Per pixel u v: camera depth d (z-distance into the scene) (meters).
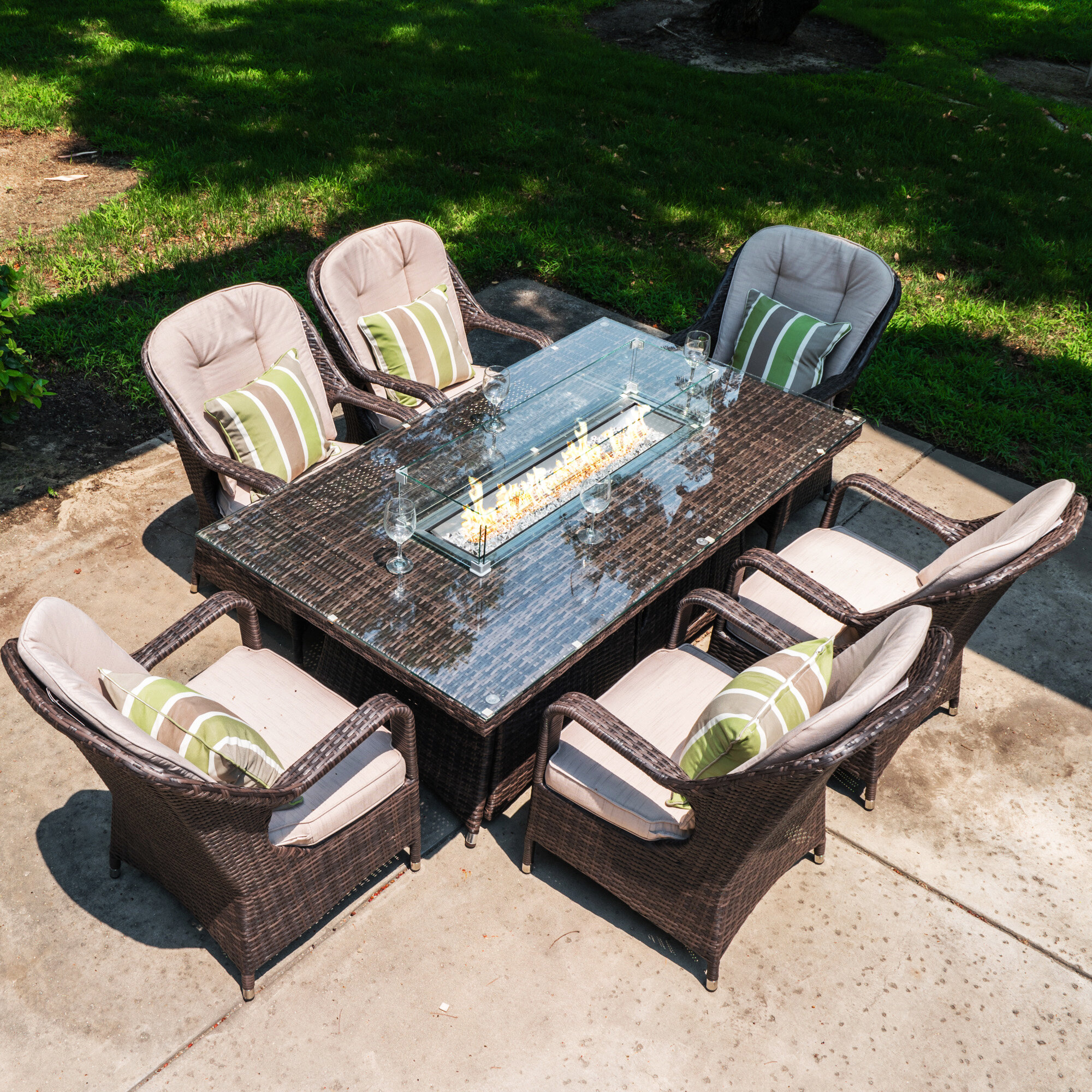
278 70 9.73
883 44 12.66
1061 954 2.86
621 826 2.66
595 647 2.83
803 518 4.61
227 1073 2.46
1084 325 6.30
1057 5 15.27
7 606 3.77
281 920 2.57
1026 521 2.88
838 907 2.95
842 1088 2.50
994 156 9.00
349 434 4.42
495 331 4.67
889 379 5.50
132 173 7.47
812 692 2.49
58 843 2.98
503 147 8.32
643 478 3.49
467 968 2.72
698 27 12.63
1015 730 3.57
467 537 3.13
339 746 2.46
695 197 7.66
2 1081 2.41
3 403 4.65
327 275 4.25
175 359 3.62
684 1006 2.66
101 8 11.31
